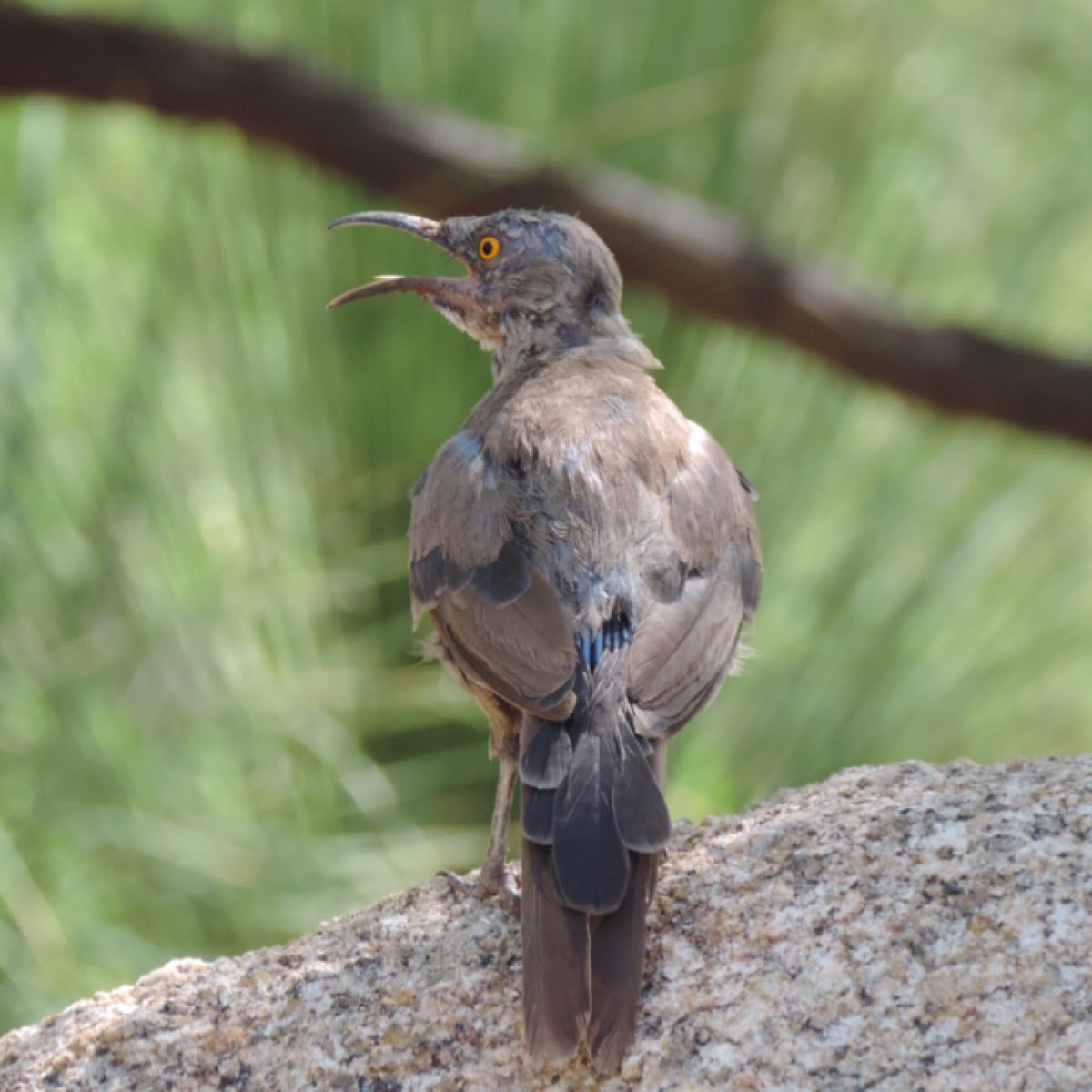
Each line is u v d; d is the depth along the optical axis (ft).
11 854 35.78
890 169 45.16
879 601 39.75
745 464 40.68
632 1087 19.61
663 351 41.42
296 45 43.11
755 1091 19.27
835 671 39.01
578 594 22.98
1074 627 40.65
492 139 40.83
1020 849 21.21
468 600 23.44
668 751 37.91
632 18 42.70
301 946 22.47
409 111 40.50
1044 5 47.09
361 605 38.45
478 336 30.30
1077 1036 19.04
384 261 39.91
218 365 39.63
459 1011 21.07
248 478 38.93
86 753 36.86
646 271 40.70
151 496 38.68
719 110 42.80
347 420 39.29
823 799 23.24
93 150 41.86
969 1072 18.97
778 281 40.42
